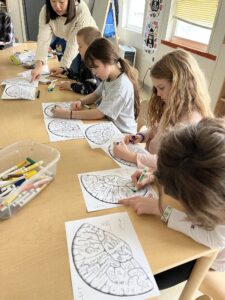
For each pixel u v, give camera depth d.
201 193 0.50
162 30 3.31
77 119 1.27
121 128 1.35
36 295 0.52
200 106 1.04
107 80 1.38
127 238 0.66
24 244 0.62
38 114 1.28
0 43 2.36
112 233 0.67
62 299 0.52
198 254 0.64
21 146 0.92
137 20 4.00
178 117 1.04
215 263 0.85
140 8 3.87
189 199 0.52
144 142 1.24
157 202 0.75
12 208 0.71
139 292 0.54
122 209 0.75
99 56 1.24
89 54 1.26
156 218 0.73
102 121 1.28
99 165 0.94
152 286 0.55
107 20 3.93
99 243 0.64
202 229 0.66
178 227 0.68
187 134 0.56
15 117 1.23
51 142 1.06
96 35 1.55
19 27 4.43
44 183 0.80
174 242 0.66
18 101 1.41
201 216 0.54
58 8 1.73
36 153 0.92
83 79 1.69
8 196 0.71
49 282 0.54
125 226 0.69
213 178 0.49
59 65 2.04
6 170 0.82
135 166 0.95
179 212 0.70
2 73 1.80
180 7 3.03
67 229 0.67
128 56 3.93
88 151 1.02
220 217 0.54
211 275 0.87
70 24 1.84
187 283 0.89
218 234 0.64
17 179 0.77
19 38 4.53
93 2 4.08
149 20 3.51
